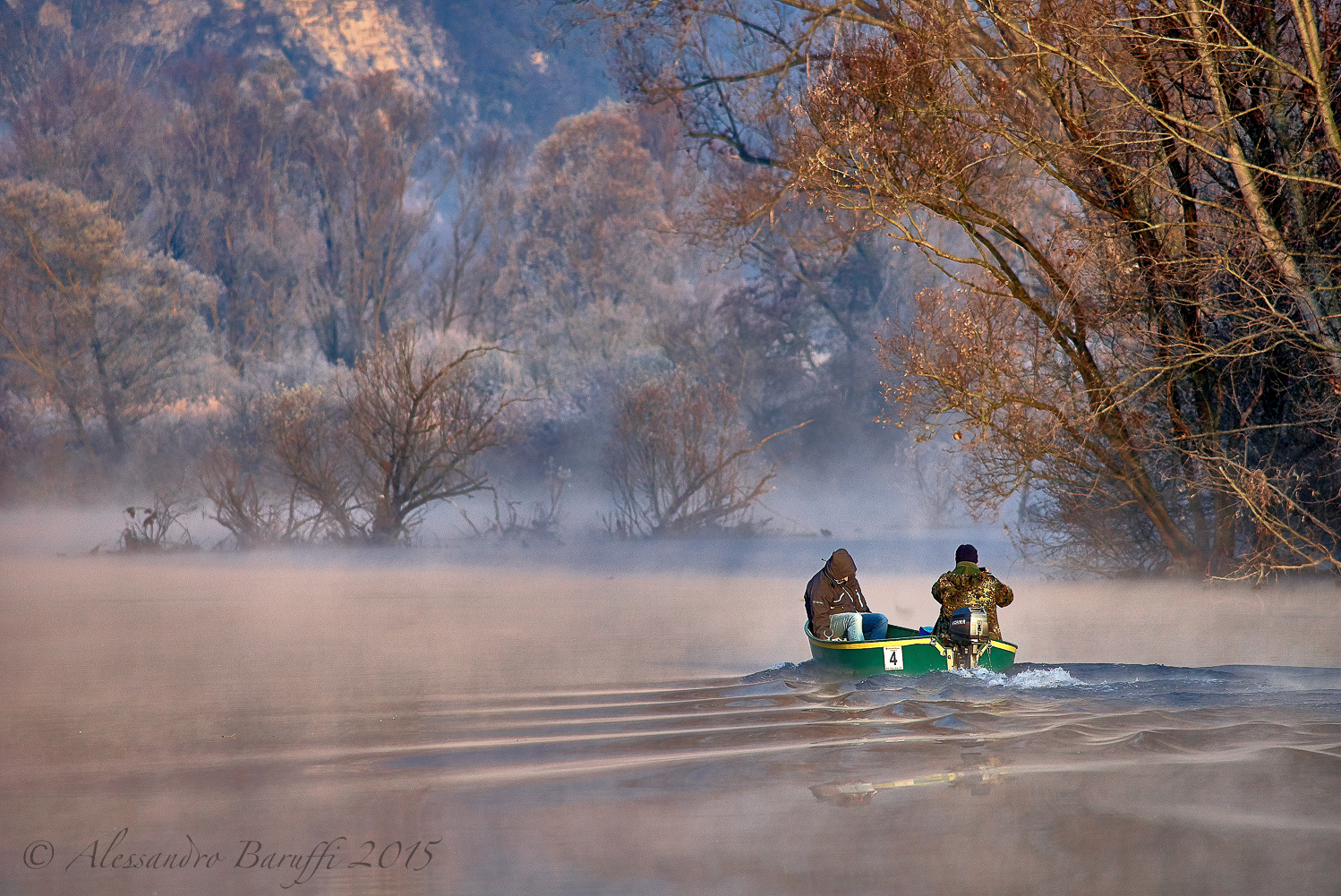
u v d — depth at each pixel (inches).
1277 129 2292.1
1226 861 841.5
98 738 1311.5
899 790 1028.5
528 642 2068.2
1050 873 819.4
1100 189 2454.5
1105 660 1705.2
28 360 7440.9
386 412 4746.6
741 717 1354.6
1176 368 2492.6
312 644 2092.8
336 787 1091.3
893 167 2322.8
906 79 2265.0
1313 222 2322.8
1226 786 1026.1
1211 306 2402.8
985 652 1601.9
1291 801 978.1
